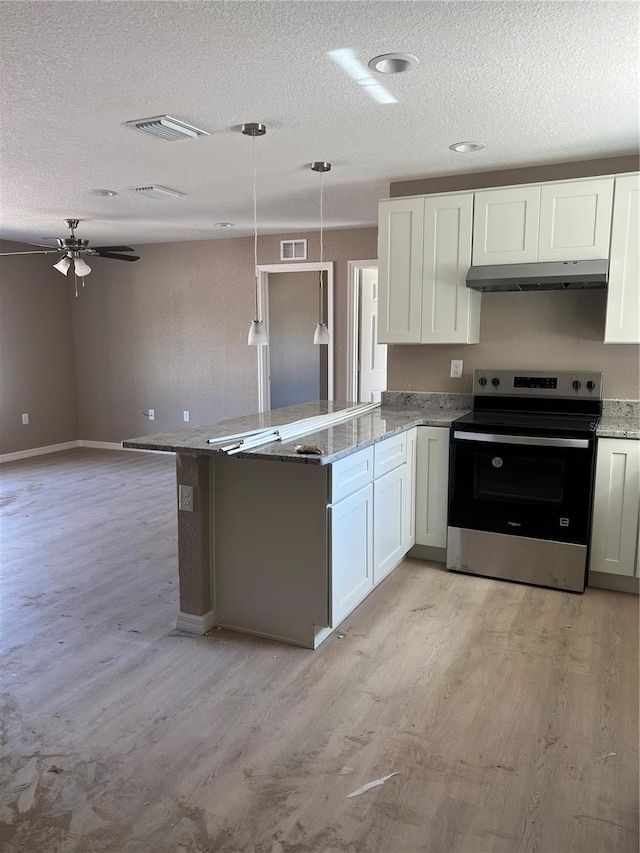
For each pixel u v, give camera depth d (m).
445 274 3.79
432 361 4.18
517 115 2.83
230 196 4.54
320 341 3.62
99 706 2.38
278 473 2.77
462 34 2.07
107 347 7.48
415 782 1.96
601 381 3.71
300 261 6.27
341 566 2.82
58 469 6.48
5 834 1.75
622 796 1.90
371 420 3.65
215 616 3.02
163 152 3.40
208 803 1.87
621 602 3.27
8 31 2.02
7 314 6.80
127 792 1.92
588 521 3.33
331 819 1.81
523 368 3.94
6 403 6.86
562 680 2.53
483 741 2.15
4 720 2.29
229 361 6.83
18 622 3.08
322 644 2.84
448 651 2.77
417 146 3.31
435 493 3.74
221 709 2.35
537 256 3.54
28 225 5.75
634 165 3.49
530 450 3.37
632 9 1.89
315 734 2.20
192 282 6.89
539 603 3.26
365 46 2.15
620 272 3.38
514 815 1.82
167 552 4.04
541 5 1.87
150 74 2.38
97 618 3.12
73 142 3.21
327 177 3.97
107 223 5.68
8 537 4.34
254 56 2.23
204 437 2.87
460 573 3.67
